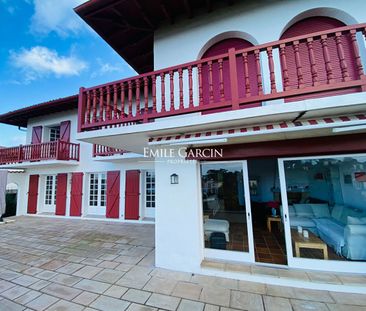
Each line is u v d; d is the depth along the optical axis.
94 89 5.28
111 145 6.10
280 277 4.02
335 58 4.72
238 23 5.29
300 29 5.05
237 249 4.82
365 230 4.14
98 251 6.28
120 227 9.48
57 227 9.67
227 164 5.13
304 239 4.43
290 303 3.44
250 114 3.65
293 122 3.80
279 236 6.60
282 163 4.70
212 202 5.16
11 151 12.87
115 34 6.57
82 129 5.21
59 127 14.06
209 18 5.59
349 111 3.52
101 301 3.62
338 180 4.41
